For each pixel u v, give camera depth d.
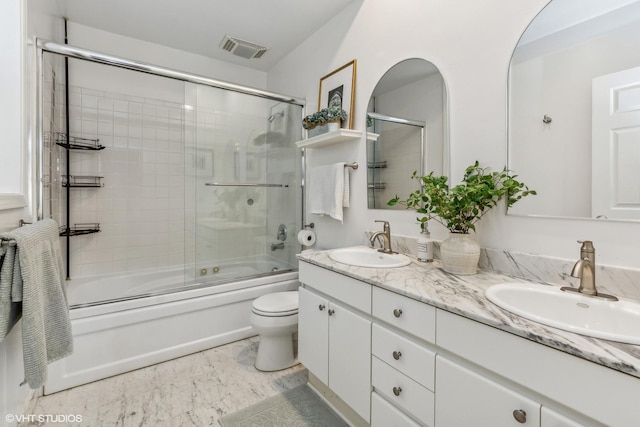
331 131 2.05
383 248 1.79
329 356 1.51
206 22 2.42
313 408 1.57
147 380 1.79
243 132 2.98
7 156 1.39
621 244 1.01
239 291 2.32
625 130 1.00
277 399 1.64
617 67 1.01
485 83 1.37
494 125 1.34
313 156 2.56
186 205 2.93
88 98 2.48
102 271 2.56
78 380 1.71
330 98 2.32
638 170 0.98
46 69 1.84
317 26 2.46
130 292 2.16
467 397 0.90
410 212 1.74
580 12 1.09
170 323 2.03
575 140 1.11
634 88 0.98
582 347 0.66
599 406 0.64
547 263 1.16
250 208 3.01
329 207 2.14
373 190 1.98
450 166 1.52
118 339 1.85
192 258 2.94
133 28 2.50
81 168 2.47
